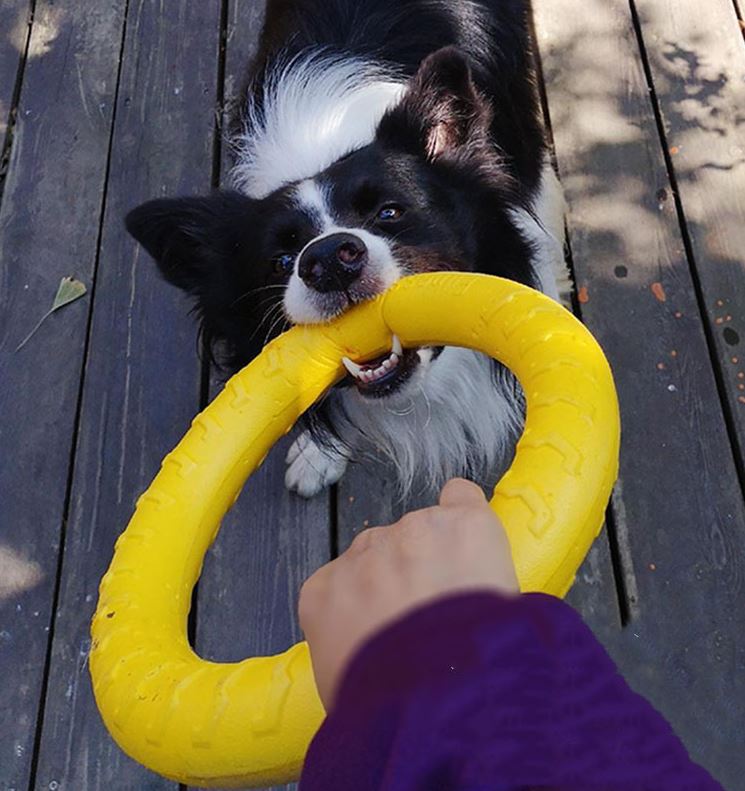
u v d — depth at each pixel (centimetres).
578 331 53
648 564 82
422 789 22
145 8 118
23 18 119
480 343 58
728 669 77
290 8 94
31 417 94
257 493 89
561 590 43
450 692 22
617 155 102
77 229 104
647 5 111
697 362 90
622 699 24
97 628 50
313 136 82
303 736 40
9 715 80
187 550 55
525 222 83
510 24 97
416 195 73
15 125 112
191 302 96
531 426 48
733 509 84
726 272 95
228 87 111
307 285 65
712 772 74
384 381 71
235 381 62
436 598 25
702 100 104
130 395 94
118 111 111
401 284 64
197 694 43
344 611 28
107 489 90
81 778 78
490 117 82
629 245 97
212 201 77
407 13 90
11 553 87
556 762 22
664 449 87
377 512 88
